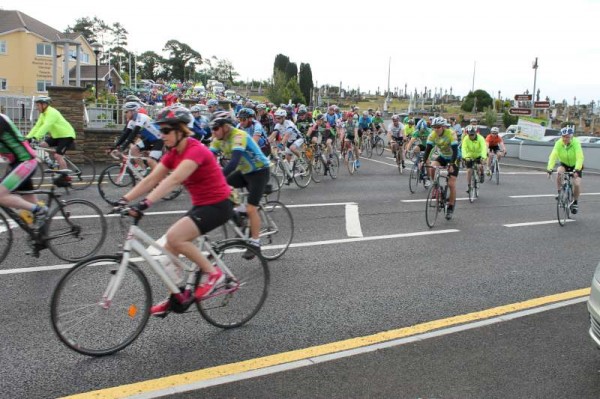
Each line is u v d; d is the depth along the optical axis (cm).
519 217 1076
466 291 592
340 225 895
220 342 439
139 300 427
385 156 2323
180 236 427
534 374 405
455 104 6938
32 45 5034
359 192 1269
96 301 409
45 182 1164
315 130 1492
